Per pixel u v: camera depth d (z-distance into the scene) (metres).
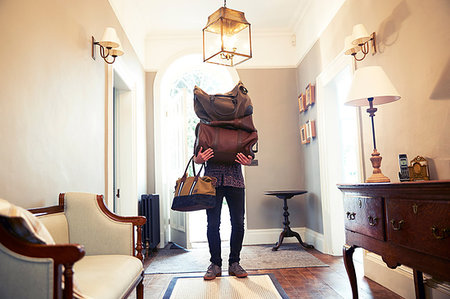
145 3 4.48
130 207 4.18
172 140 5.28
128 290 1.64
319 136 4.33
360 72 2.23
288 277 3.09
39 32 1.85
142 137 4.87
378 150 2.85
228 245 4.86
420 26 2.22
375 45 2.83
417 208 1.52
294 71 5.38
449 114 1.98
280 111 5.30
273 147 5.24
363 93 2.15
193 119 5.78
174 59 5.29
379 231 1.83
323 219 4.24
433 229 1.40
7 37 1.53
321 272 3.26
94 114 2.81
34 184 1.76
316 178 4.53
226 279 2.99
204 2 4.50
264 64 5.36
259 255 4.15
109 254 2.02
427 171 2.14
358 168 3.20
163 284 2.98
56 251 1.08
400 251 1.66
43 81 1.88
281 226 5.12
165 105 5.45
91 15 2.76
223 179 2.92
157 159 5.12
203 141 2.78
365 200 1.99
